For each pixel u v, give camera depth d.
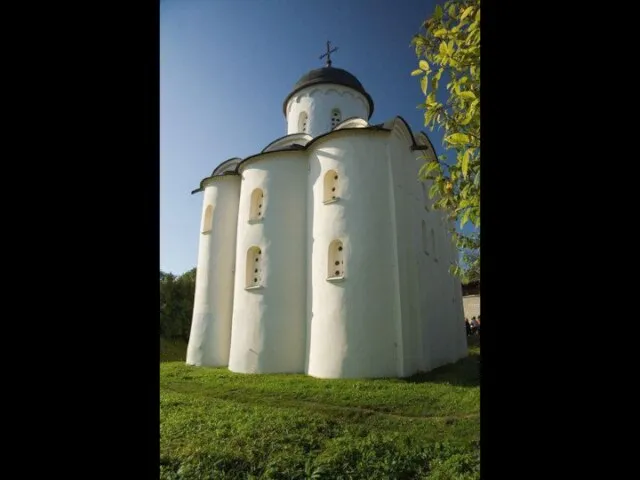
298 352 13.60
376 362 11.73
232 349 14.65
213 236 17.66
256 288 14.35
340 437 6.78
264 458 5.80
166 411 8.67
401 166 13.92
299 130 19.72
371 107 21.33
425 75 3.73
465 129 3.81
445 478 5.06
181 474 5.25
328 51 21.03
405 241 13.18
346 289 12.34
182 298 26.64
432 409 8.49
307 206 14.66
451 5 3.91
